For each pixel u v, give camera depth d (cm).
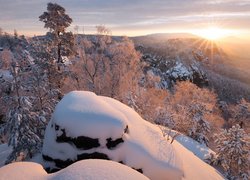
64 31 2911
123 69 3278
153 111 3262
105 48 3331
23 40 7300
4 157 2058
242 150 2255
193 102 3391
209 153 2588
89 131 1309
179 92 4328
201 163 1886
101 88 3247
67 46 2972
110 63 3319
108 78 3269
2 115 2280
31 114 1717
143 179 781
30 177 786
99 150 1307
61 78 2723
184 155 1761
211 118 4097
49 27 2784
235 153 2253
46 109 1911
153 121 3008
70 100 1472
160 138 1533
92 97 1519
